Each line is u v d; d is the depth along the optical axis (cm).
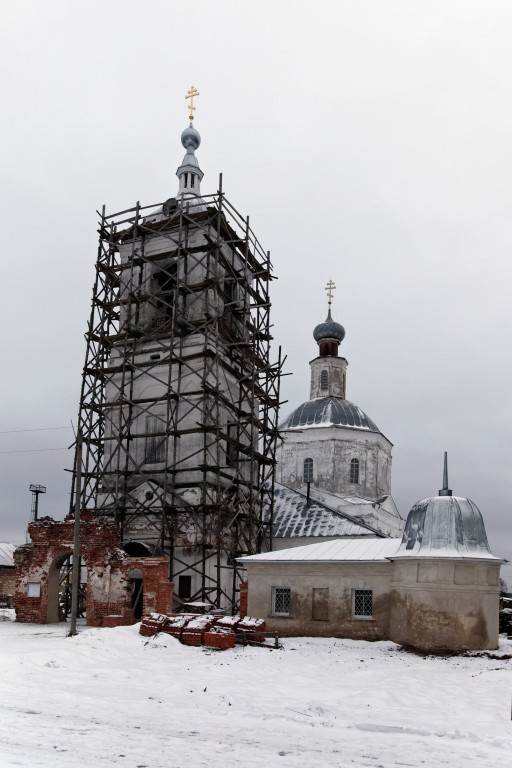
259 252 4209
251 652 2048
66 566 3406
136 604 3097
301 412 5153
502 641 2408
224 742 959
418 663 1942
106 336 3819
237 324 3988
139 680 1512
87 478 3528
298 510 4162
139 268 3969
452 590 2158
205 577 3158
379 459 5016
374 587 2406
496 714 1230
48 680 1472
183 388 3638
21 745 896
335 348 5419
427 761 898
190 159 4266
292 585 2544
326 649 2181
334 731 1058
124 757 859
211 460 3494
